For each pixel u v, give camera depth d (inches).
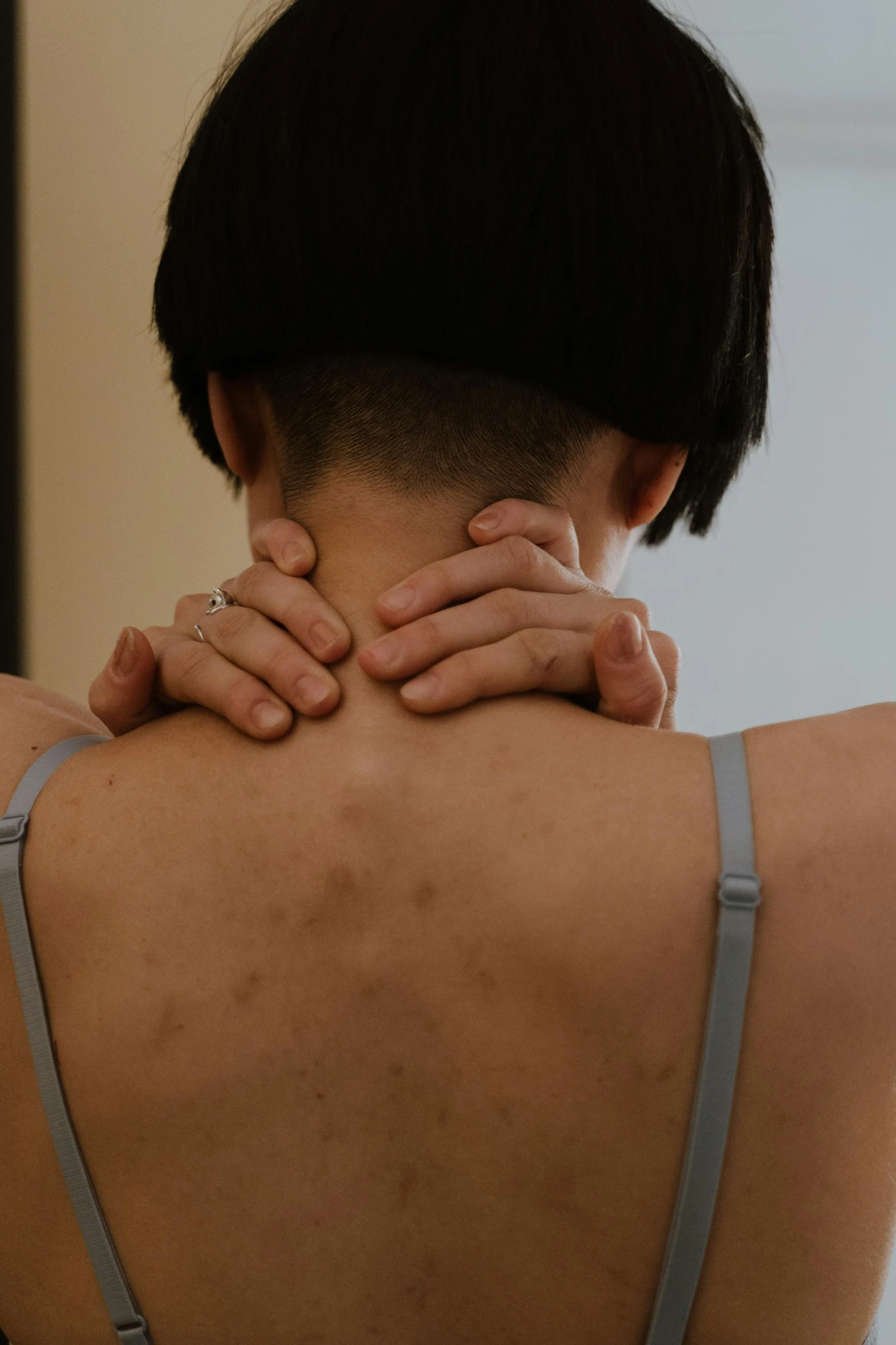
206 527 65.3
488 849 21.5
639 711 23.9
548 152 21.4
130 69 62.5
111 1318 22.9
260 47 24.3
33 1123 22.8
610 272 22.0
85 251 63.1
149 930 22.1
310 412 23.8
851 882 20.9
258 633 23.5
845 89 70.5
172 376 29.4
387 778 22.0
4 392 62.6
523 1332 22.1
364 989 21.6
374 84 21.8
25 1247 23.5
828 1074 21.0
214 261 23.5
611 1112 21.2
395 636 22.5
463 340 22.2
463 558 23.2
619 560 28.2
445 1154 21.6
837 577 74.7
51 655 64.4
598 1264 21.8
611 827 21.3
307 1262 22.1
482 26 22.0
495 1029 21.4
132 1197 22.5
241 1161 22.0
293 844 21.9
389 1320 22.2
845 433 73.9
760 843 21.0
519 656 22.8
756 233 25.7
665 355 23.2
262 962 21.8
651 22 24.0
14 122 61.9
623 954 20.9
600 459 25.2
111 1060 22.2
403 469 23.6
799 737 22.3
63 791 23.3
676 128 23.0
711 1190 21.0
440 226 21.3
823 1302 21.9
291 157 22.1
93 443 64.1
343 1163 21.8
